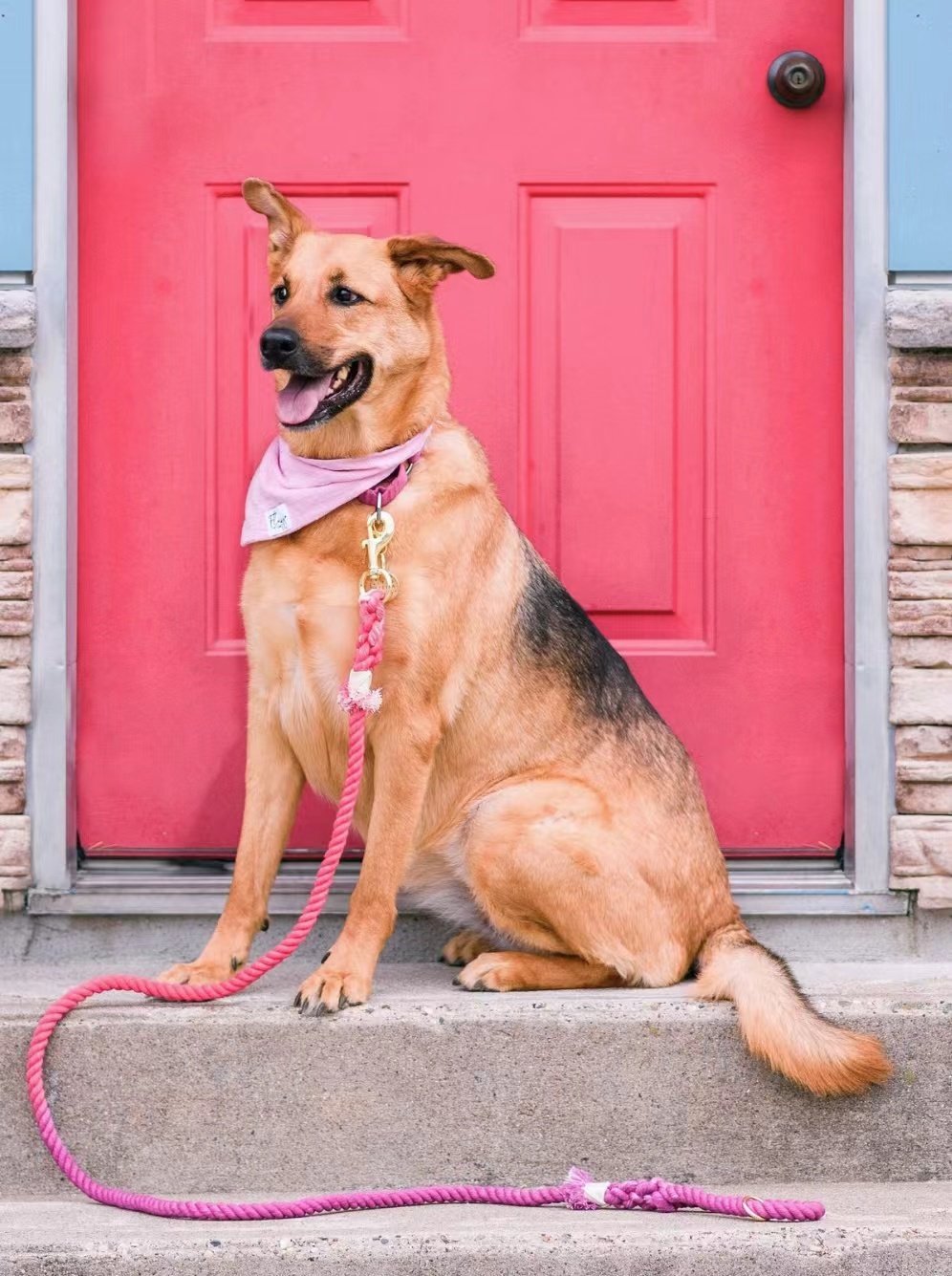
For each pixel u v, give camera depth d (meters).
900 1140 2.99
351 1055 2.92
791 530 3.84
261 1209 2.71
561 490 3.86
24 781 3.60
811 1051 2.85
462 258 3.28
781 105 3.82
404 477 3.25
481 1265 2.58
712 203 3.84
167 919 3.65
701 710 3.85
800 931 3.67
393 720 3.19
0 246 3.59
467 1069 2.94
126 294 3.79
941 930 3.66
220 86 3.80
